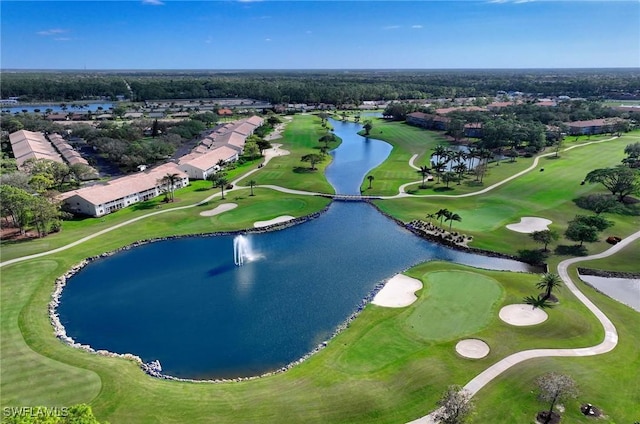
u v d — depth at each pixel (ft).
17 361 168.35
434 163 474.49
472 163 483.92
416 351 170.50
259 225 318.04
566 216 313.53
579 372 152.97
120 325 202.08
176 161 499.51
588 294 211.61
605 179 342.44
